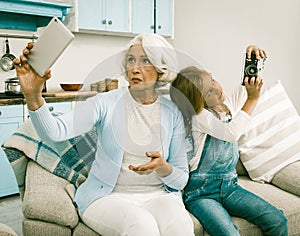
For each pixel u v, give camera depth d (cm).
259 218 158
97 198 141
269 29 365
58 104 317
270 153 207
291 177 193
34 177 156
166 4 419
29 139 166
